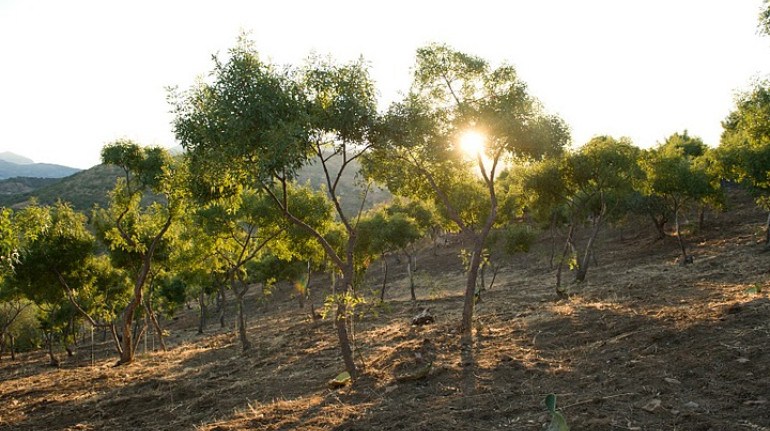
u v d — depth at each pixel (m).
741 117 21.33
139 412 12.23
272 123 10.01
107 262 29.03
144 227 23.98
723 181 57.38
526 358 10.65
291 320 35.06
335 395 9.96
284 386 12.88
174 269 27.16
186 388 14.23
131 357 23.62
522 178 27.73
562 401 7.49
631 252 41.53
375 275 61.03
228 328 40.78
